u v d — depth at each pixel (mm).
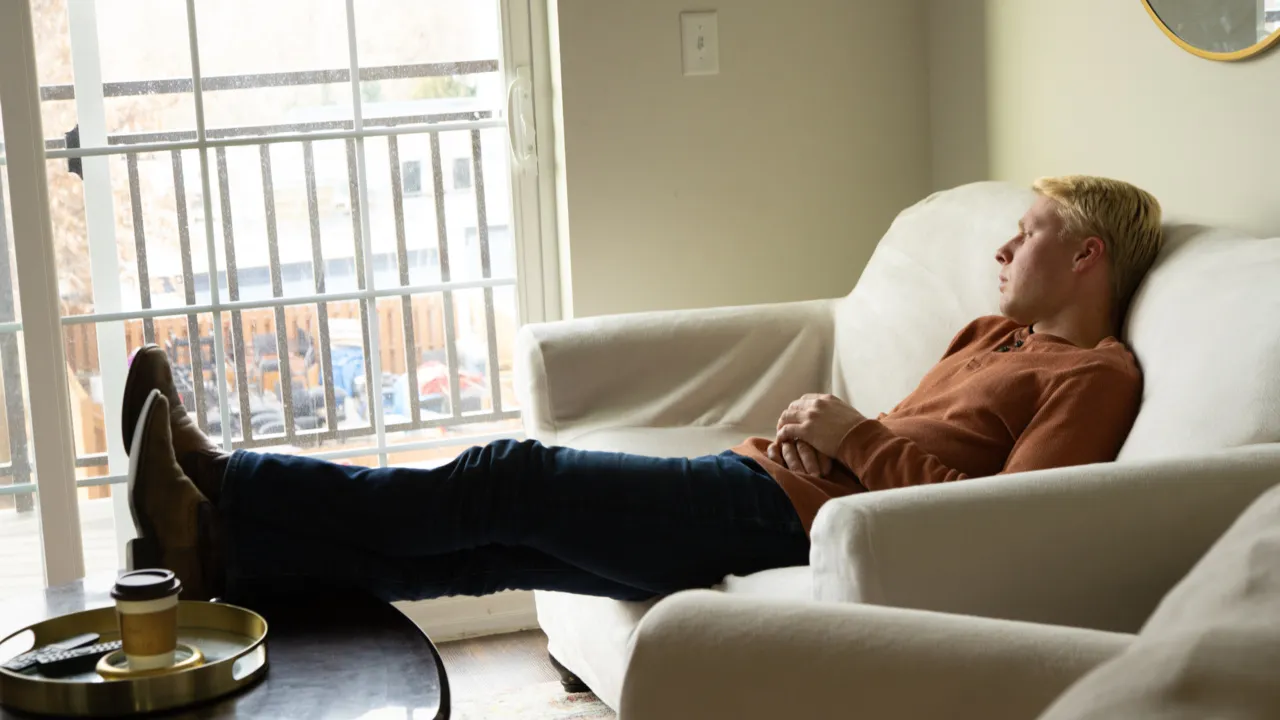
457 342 2725
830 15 2660
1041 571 1084
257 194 2582
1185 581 740
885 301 2160
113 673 1092
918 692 743
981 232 1981
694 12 2582
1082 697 588
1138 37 2041
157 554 1343
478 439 2758
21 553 2549
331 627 1255
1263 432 1244
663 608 847
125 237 2525
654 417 2221
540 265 2715
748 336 2271
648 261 2623
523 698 2227
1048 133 2312
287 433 2648
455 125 2660
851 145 2703
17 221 2400
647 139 2592
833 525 1101
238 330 2604
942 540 1070
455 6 2643
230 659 1065
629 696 812
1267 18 1733
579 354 2213
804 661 774
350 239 2643
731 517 1558
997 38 2451
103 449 2559
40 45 2443
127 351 2549
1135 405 1499
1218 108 1871
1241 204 1841
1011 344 1742
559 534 1511
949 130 2668
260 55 2557
